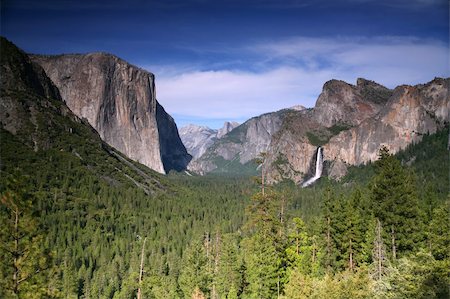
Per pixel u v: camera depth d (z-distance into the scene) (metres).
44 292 34.47
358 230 64.81
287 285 56.56
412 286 44.47
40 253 35.03
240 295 77.69
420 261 47.00
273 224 62.62
